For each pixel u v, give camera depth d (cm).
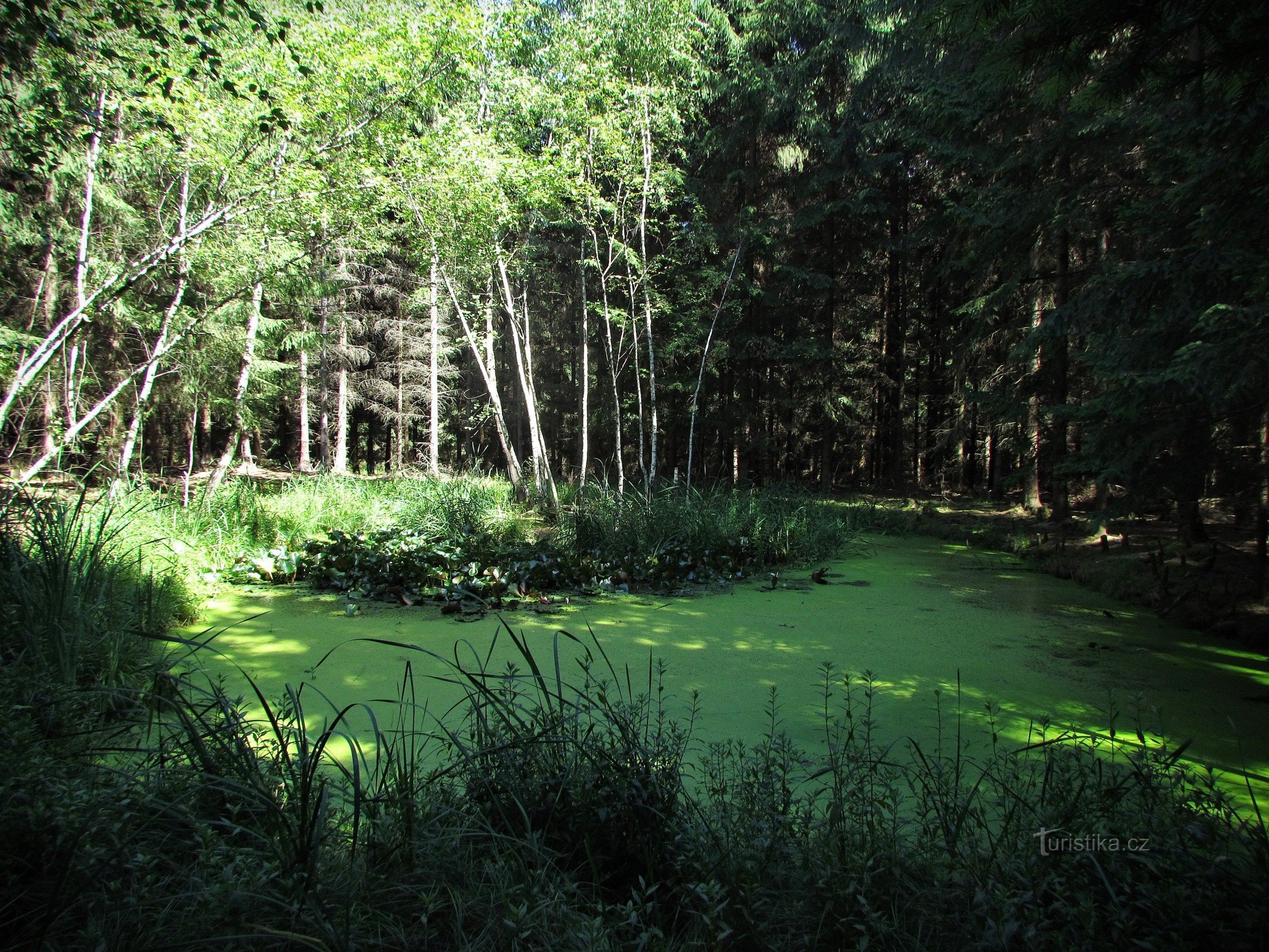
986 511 1470
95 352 1170
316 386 2248
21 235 1020
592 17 1238
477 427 2269
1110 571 776
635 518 964
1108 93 321
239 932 171
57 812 191
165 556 649
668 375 1786
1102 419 704
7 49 462
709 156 1708
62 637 362
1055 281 1241
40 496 529
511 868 216
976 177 1299
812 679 466
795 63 1599
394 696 410
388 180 962
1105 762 333
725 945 194
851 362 1870
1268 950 172
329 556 782
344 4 841
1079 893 190
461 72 945
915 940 191
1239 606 607
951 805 260
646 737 283
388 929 190
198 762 243
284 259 999
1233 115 468
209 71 553
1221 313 518
